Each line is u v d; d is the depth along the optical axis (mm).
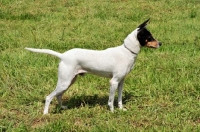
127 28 6273
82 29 6195
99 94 4477
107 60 4035
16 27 6324
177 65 4984
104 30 6176
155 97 4422
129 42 4059
